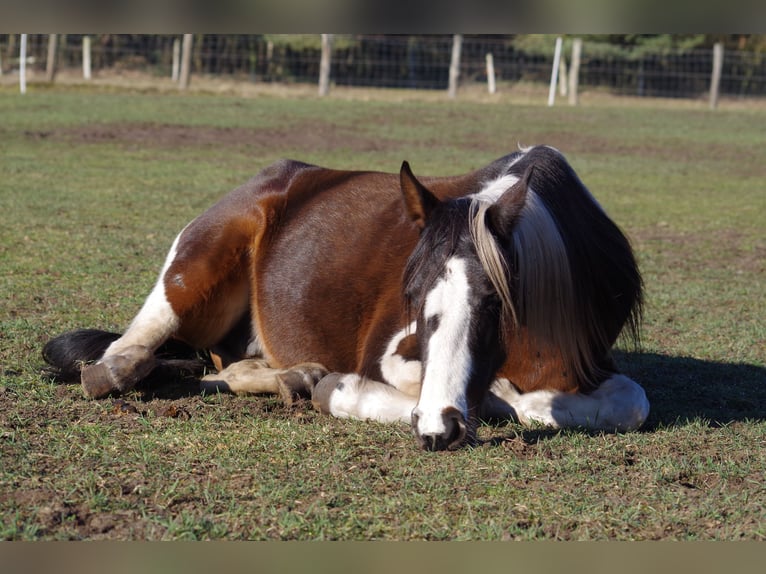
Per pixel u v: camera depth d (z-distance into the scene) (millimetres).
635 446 4305
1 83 25906
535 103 27250
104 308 6836
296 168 5727
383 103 24859
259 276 5410
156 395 5094
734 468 4031
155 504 3502
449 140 19266
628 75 32281
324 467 3916
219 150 16938
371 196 5328
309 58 31750
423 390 3730
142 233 9953
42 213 10766
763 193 14859
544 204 4375
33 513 3371
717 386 5590
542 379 4590
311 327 5172
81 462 3875
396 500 3574
